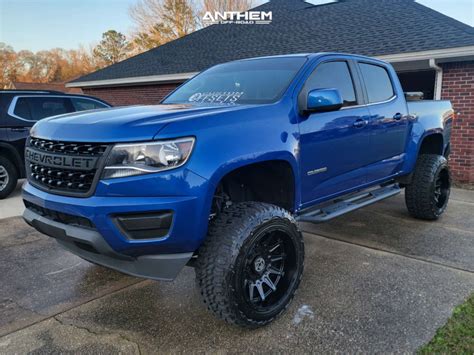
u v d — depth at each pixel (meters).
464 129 7.98
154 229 2.34
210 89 3.63
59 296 3.28
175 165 2.34
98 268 3.84
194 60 13.25
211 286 2.51
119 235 2.33
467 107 7.87
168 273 2.48
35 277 3.64
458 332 2.62
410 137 4.71
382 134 4.15
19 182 8.23
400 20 10.21
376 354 2.44
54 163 2.58
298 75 3.30
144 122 2.41
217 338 2.66
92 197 2.37
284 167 3.03
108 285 3.48
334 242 4.43
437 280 3.44
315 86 3.43
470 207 6.00
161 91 13.83
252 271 2.71
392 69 4.62
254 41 12.86
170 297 3.25
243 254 2.54
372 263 3.83
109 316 2.96
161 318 2.93
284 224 2.80
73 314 3.00
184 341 2.63
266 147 2.76
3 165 6.68
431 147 5.52
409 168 4.77
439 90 8.15
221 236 2.54
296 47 10.89
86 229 2.45
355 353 2.46
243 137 2.65
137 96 14.70
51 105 7.30
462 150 8.06
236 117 2.69
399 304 3.03
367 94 4.05
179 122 2.43
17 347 2.59
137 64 15.25
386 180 4.49
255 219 2.62
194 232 2.40
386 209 5.82
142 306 3.11
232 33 14.63
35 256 4.14
